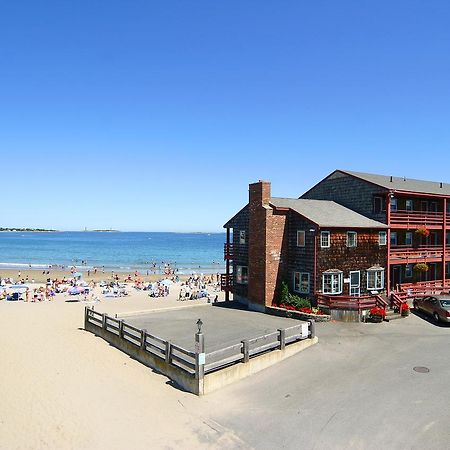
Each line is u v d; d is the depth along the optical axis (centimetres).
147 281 6688
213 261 11150
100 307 3866
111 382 1636
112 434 1238
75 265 9669
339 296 2608
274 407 1388
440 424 1238
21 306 3872
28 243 18950
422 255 3416
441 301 2533
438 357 1848
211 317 2670
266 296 2848
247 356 1675
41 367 1803
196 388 1511
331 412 1332
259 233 2909
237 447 1160
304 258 2827
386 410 1333
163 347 1922
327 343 2066
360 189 3384
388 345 2033
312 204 3222
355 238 2931
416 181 4084
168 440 1204
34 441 1197
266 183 2912
